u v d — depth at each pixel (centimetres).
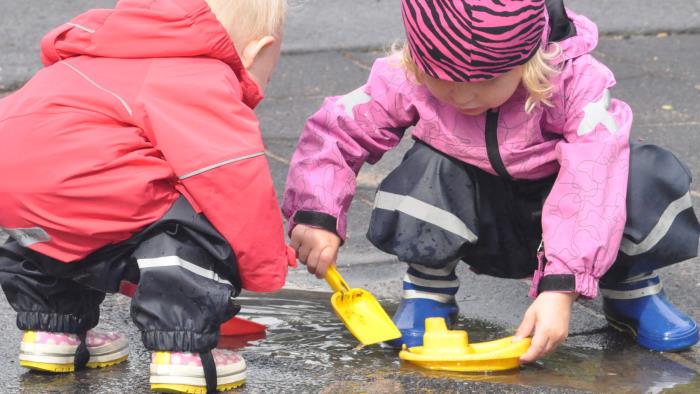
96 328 411
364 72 857
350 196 412
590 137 387
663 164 400
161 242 353
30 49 906
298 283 493
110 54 368
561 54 386
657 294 416
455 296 472
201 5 364
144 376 379
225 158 348
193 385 354
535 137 394
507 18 356
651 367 392
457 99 380
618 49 899
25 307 372
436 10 362
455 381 367
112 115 353
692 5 1004
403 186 409
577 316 447
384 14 998
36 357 371
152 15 364
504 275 429
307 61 882
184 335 352
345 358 398
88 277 363
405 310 420
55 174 346
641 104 761
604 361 398
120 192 346
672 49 898
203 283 354
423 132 407
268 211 356
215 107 353
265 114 751
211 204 350
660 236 397
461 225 404
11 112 357
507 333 430
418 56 373
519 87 387
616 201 380
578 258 371
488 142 396
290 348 409
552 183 407
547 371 385
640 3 1011
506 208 409
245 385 368
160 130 349
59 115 352
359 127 416
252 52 388
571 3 1014
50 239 353
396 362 393
